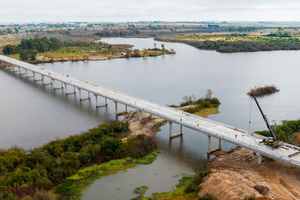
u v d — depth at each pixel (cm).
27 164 7419
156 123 10906
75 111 12688
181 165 7969
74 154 7912
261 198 5712
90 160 7975
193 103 13350
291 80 18600
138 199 6400
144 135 9525
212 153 8731
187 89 16500
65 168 7462
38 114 12269
